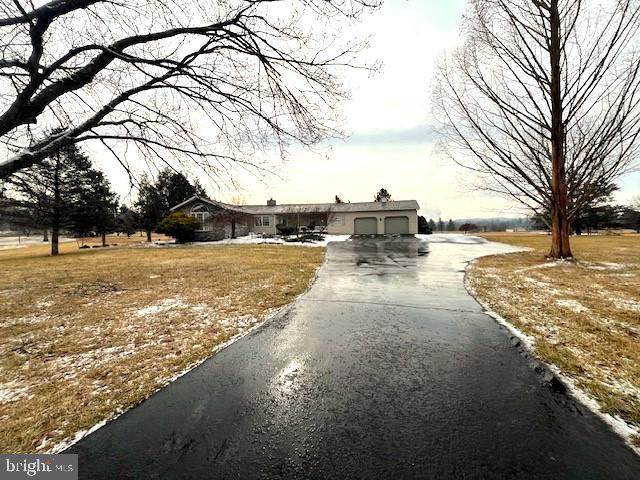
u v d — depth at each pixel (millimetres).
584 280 7094
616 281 6930
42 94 3672
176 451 1995
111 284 7516
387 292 6250
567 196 10953
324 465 1851
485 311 4867
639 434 2055
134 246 22844
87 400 2602
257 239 24859
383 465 1834
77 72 3826
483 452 1917
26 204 16656
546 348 3402
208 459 1923
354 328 4188
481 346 3527
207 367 3160
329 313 4887
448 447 1965
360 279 7664
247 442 2062
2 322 4668
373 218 29406
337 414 2336
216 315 4887
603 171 11148
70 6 3311
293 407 2441
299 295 6109
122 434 2172
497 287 6496
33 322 4668
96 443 2088
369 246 17703
